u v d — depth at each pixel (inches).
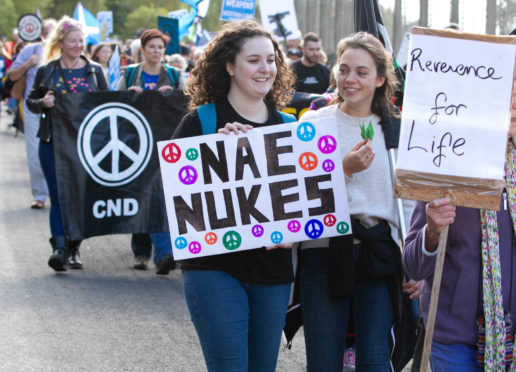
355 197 138.6
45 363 180.2
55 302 227.9
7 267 267.0
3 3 2100.1
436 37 111.0
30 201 403.5
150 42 276.5
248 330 125.5
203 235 125.0
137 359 184.5
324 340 137.0
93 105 258.4
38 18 579.5
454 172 110.6
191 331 206.1
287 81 138.9
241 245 124.7
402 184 111.6
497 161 110.0
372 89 140.3
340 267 134.6
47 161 261.6
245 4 441.4
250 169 127.0
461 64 110.9
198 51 563.8
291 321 149.1
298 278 141.6
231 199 126.3
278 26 440.1
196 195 125.9
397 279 138.8
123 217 260.8
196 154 126.1
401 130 111.6
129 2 2203.5
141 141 259.9
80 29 267.1
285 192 127.7
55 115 257.3
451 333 114.0
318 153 128.4
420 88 111.7
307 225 127.9
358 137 142.3
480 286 112.3
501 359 109.5
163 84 279.7
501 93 110.3
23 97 375.9
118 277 261.9
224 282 122.2
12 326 205.2
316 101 154.2
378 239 137.8
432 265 116.3
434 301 109.3
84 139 257.9
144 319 215.0
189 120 128.5
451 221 109.9
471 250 112.8
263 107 131.6
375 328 136.0
